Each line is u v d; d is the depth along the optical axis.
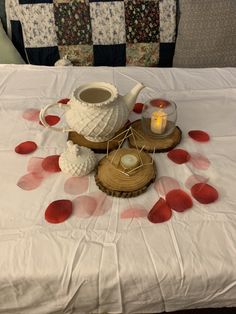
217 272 0.61
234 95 1.07
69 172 0.77
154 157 0.83
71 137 0.88
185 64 1.52
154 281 0.62
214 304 0.68
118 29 1.50
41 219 0.68
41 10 1.46
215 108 1.01
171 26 1.52
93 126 0.79
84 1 1.45
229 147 0.87
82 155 0.78
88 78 1.15
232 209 0.70
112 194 0.73
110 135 0.85
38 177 0.77
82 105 0.78
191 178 0.77
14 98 1.04
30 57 1.55
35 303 0.66
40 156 0.83
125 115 0.82
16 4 1.45
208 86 1.12
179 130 0.91
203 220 0.68
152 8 1.48
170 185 0.76
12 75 1.16
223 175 0.78
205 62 1.51
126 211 0.70
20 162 0.81
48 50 1.53
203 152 0.85
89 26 1.49
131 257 0.62
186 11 1.43
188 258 0.62
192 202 0.72
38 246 0.64
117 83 1.13
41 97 1.05
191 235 0.66
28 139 0.88
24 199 0.72
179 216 0.69
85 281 0.61
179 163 0.82
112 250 0.63
